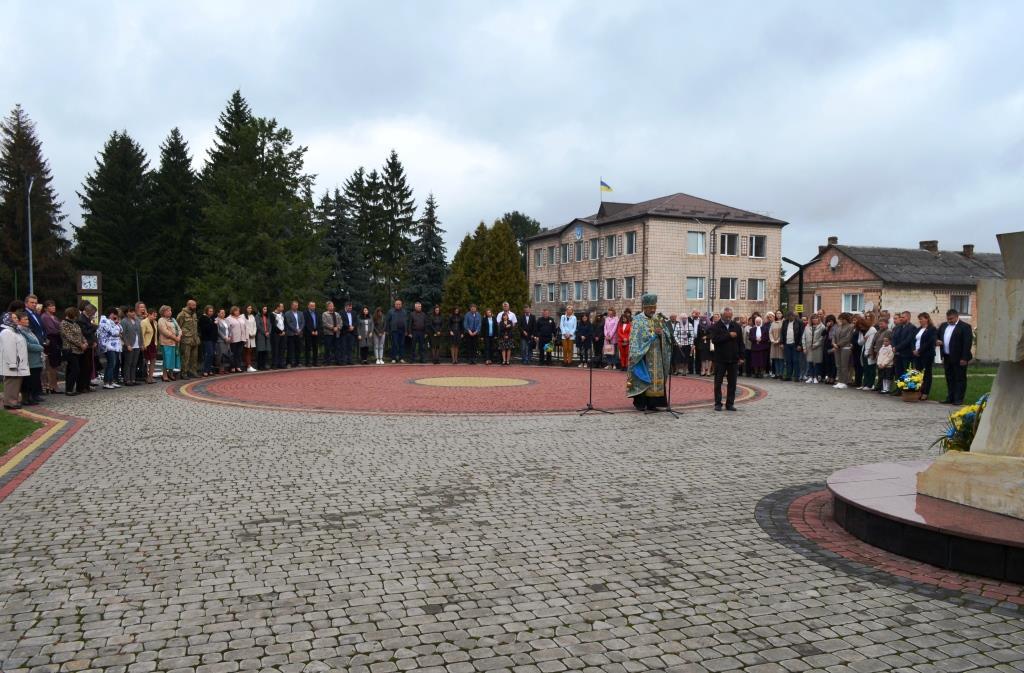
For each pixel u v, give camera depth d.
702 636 3.96
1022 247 5.33
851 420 12.52
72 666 3.55
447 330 28.98
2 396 15.57
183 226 58.66
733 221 48.78
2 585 4.60
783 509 6.62
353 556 5.22
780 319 22.47
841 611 4.31
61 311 57.12
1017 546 4.72
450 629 4.02
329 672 3.52
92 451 9.09
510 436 10.52
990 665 3.65
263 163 47.78
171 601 4.37
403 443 9.86
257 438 10.16
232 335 21.73
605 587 4.68
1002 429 5.63
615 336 25.02
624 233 50.28
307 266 45.78
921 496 5.91
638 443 10.01
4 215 58.78
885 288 45.16
